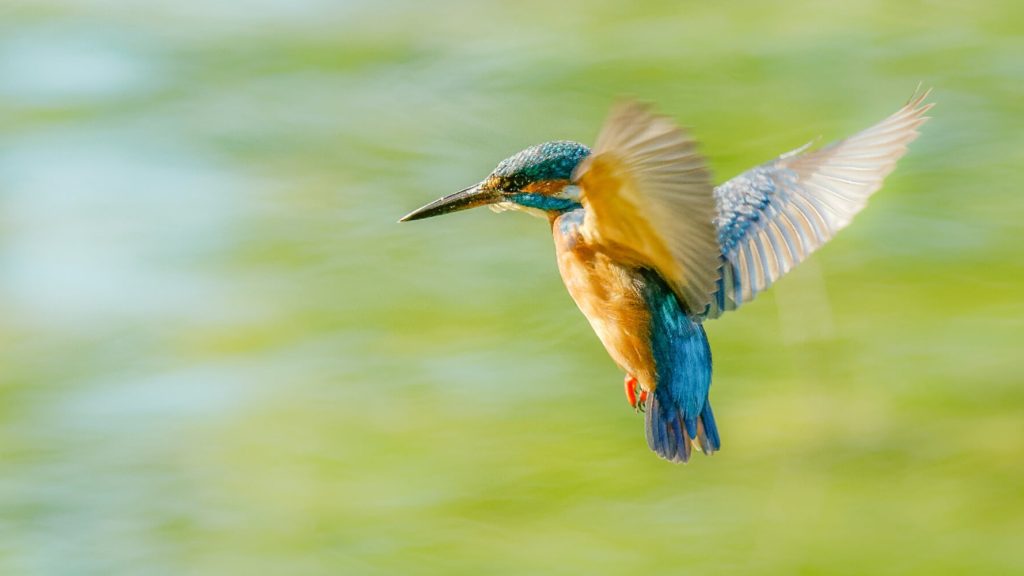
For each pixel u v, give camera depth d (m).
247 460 13.59
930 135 17.83
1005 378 14.02
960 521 12.37
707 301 7.05
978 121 18.00
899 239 16.14
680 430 7.57
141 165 18.47
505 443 13.62
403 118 19.09
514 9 22.41
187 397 14.51
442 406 14.08
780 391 14.28
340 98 19.75
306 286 15.99
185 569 12.45
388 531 12.76
